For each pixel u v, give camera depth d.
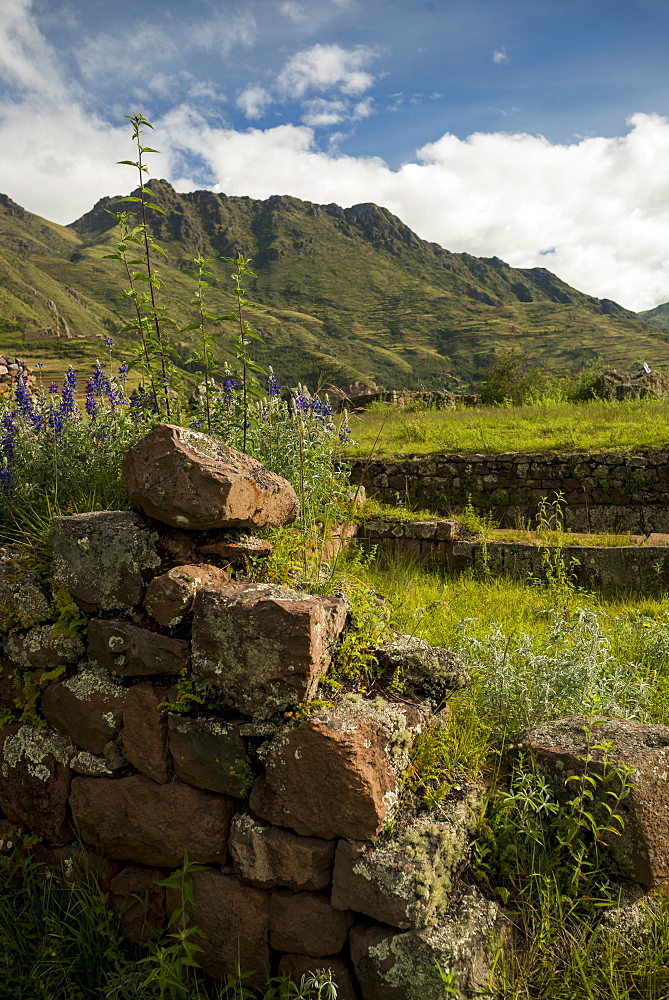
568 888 2.44
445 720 2.99
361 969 2.22
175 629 2.70
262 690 2.46
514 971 2.22
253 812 2.48
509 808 2.62
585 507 9.77
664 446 9.73
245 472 2.92
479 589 6.76
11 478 3.87
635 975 2.22
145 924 2.71
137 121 3.67
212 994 2.54
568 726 2.93
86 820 2.83
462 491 10.55
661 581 6.86
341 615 2.77
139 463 2.88
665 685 4.08
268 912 2.44
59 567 2.95
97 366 4.58
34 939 2.73
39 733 2.99
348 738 2.32
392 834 2.31
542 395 22.14
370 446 12.09
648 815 2.45
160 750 2.65
